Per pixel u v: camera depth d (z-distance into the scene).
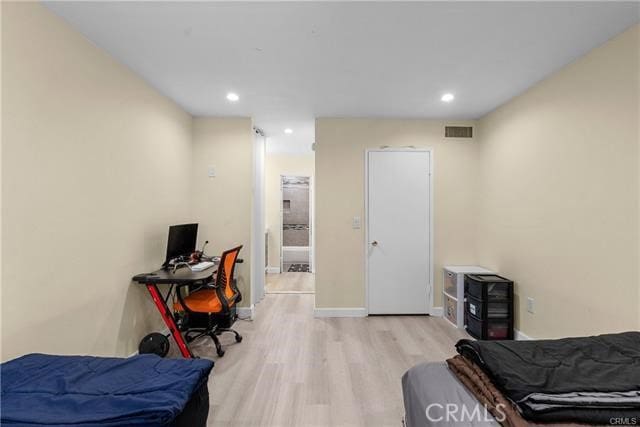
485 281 3.10
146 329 2.85
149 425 1.09
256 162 4.32
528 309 2.91
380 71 2.60
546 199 2.69
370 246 3.88
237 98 3.21
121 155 2.46
